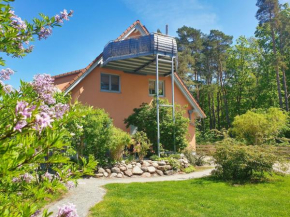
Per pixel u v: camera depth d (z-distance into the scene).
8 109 1.76
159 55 14.98
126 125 17.05
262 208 6.43
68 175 2.15
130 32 17.64
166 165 12.63
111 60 15.26
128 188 8.59
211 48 43.84
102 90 16.61
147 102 18.25
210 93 41.44
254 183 9.72
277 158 10.20
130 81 17.81
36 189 1.96
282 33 35.00
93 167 2.18
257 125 14.19
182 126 15.58
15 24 2.37
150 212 6.06
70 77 17.92
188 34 45.06
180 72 39.25
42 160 1.60
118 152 12.17
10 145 1.45
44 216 1.68
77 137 9.84
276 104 36.84
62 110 2.97
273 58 32.31
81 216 5.80
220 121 46.59
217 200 7.13
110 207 6.38
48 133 1.56
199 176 11.75
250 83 39.06
